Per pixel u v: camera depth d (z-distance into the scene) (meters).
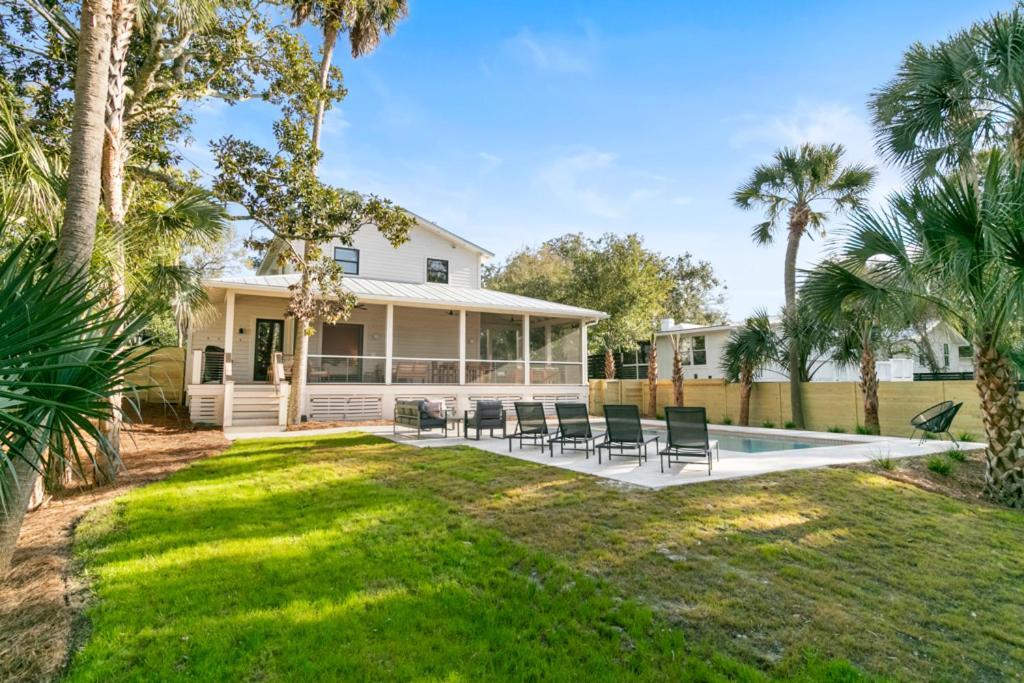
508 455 8.79
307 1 13.38
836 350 15.05
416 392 16.03
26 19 9.45
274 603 3.34
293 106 11.92
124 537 4.62
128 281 6.64
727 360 16.56
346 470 7.47
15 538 3.79
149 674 2.59
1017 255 5.31
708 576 3.81
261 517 5.20
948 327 7.31
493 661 2.72
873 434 12.41
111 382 3.22
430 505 5.59
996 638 3.11
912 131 8.38
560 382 18.94
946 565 4.17
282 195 9.62
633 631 3.03
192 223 8.34
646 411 19.84
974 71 7.17
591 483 6.50
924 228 6.08
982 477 7.26
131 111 10.32
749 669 2.66
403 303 15.86
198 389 13.73
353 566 3.94
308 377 14.95
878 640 3.02
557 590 3.57
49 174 4.74
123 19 7.12
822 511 5.39
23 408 2.87
